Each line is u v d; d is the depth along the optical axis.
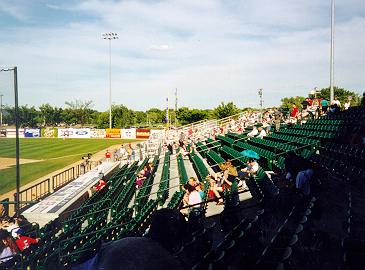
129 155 32.94
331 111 23.95
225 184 13.56
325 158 14.45
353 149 14.01
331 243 7.00
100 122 98.75
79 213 14.98
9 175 29.48
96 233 11.62
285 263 4.95
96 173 25.92
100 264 2.04
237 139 27.22
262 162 19.58
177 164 26.44
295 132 23.53
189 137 37.19
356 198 10.09
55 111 112.38
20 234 11.36
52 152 49.88
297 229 6.09
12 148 19.84
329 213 8.95
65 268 9.53
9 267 9.47
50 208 15.55
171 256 2.13
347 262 5.64
